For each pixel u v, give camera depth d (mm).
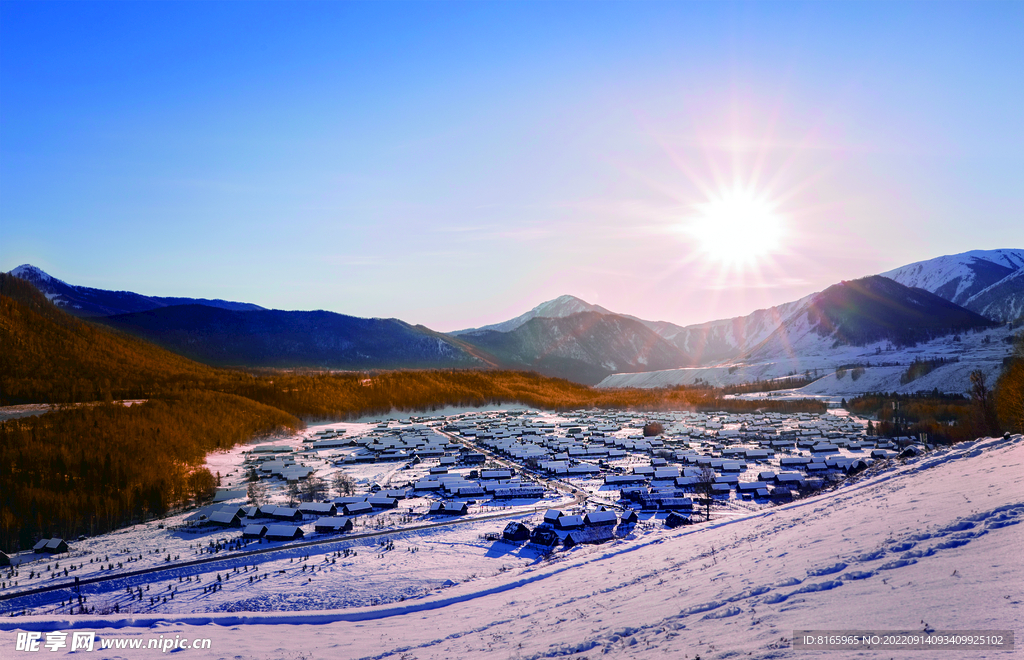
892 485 46938
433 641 32125
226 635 36969
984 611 16531
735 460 152125
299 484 133625
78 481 117188
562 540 84312
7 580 74125
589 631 25672
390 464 164625
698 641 20250
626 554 55625
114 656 31719
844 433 197625
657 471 137375
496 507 110750
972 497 30266
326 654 31922
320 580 69312
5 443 128625
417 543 86438
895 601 19094
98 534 98750
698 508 105438
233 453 172125
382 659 29766
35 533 96625
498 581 53656
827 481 122312
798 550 30594
